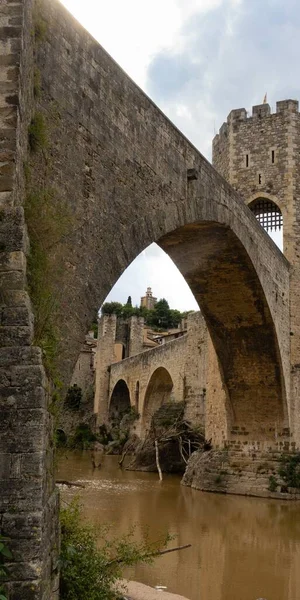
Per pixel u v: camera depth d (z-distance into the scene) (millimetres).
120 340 87562
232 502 25922
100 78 13445
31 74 10469
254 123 36531
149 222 15211
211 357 33969
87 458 53406
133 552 11469
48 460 7961
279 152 35469
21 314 7992
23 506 7215
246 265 24891
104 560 10266
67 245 11391
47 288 9797
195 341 43281
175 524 20266
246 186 35812
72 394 83250
